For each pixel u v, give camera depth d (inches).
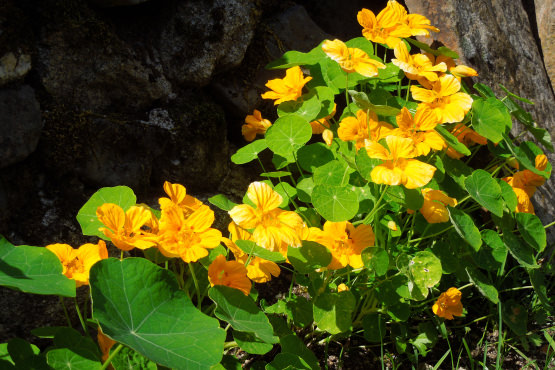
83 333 41.4
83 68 41.2
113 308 34.1
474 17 48.3
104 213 36.1
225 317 36.1
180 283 40.6
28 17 39.9
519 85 49.1
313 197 39.4
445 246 42.0
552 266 46.7
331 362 42.4
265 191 37.0
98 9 41.8
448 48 46.6
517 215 42.6
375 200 41.1
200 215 36.8
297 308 40.8
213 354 34.4
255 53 45.8
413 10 48.4
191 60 43.6
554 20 51.2
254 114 44.6
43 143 40.4
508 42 49.4
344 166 41.9
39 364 34.9
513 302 43.5
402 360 42.5
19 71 39.5
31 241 40.1
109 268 34.6
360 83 45.6
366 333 41.4
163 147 43.2
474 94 45.7
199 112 43.9
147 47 42.9
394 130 41.1
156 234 38.0
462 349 42.9
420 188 41.3
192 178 44.2
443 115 41.8
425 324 42.1
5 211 39.6
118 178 42.2
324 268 39.7
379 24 44.1
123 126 42.1
